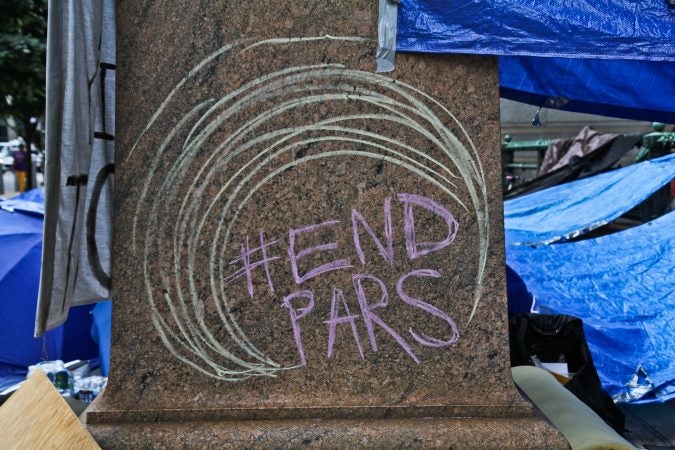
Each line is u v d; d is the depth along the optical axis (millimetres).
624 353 4656
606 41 2609
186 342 2598
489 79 2615
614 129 12586
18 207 5820
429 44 2566
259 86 2572
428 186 2623
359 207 2613
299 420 2566
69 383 4426
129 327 2596
